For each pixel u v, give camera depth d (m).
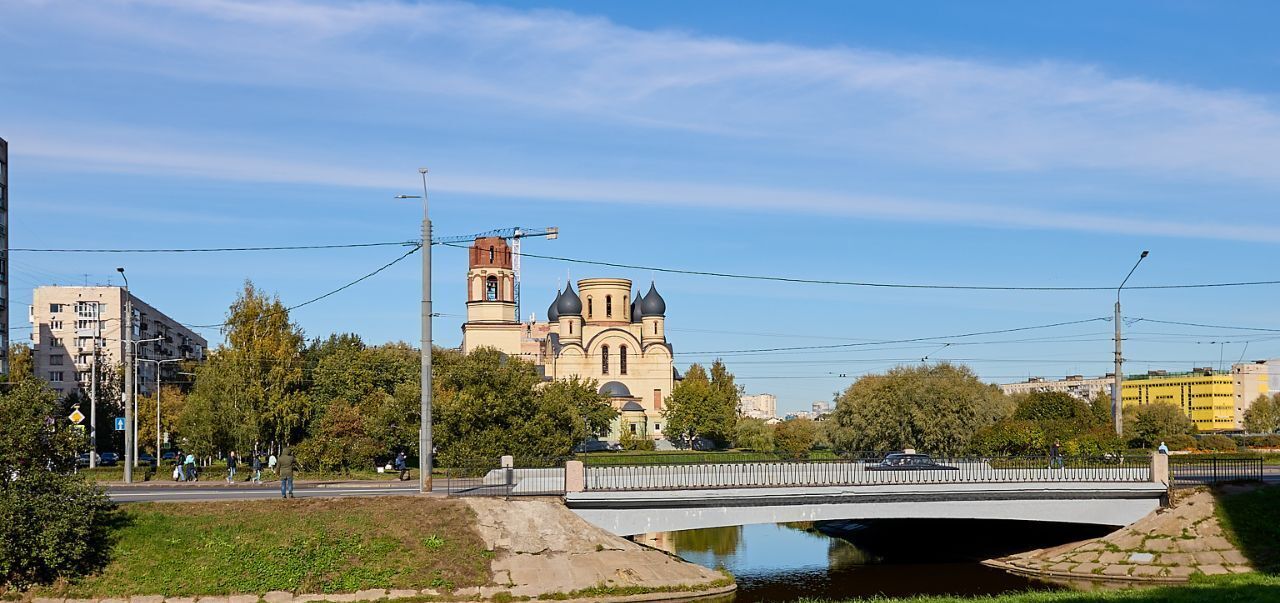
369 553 47.06
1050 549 62.16
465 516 49.84
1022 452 80.06
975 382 100.69
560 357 169.75
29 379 46.81
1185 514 57.97
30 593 42.88
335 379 100.50
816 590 55.25
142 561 44.97
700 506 53.88
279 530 47.53
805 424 133.62
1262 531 56.47
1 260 106.94
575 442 99.75
